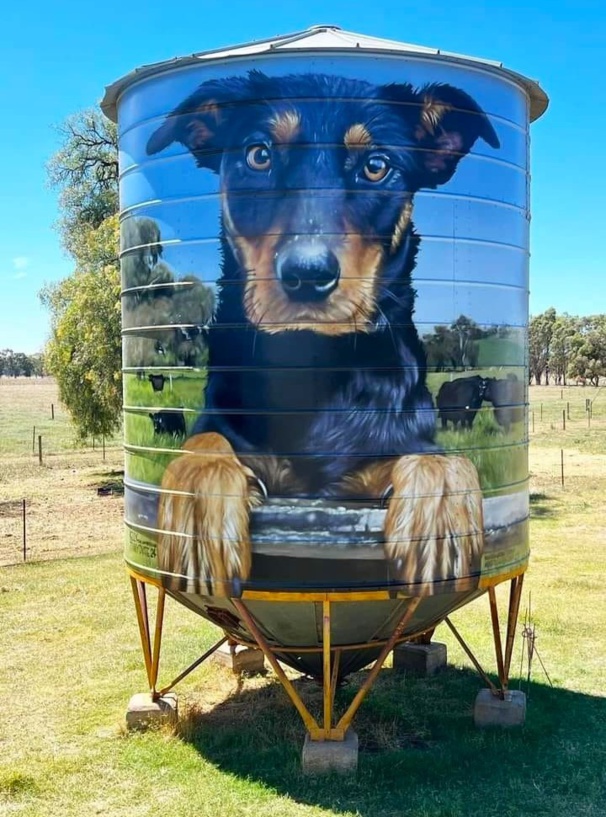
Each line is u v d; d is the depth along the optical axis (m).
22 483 27.03
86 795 6.91
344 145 6.49
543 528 18.77
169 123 6.94
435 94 6.70
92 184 34.69
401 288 6.63
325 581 6.59
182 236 6.89
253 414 6.62
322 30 7.91
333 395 6.52
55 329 27.38
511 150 7.30
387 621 7.20
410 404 6.65
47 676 9.73
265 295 6.57
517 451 7.47
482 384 7.04
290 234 6.52
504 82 7.18
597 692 9.18
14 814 6.60
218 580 6.81
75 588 13.66
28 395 100.19
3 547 17.27
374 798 6.71
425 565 6.72
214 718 8.52
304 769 7.12
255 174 6.58
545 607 12.46
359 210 6.52
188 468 6.92
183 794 6.88
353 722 8.38
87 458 33.81
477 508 7.02
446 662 10.16
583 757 7.53
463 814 6.48
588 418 49.41
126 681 9.56
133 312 7.45
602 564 15.23
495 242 7.13
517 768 7.31
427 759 7.42
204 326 6.78
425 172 6.68
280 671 7.04
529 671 9.27
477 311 6.99
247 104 6.59
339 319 6.51
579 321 115.50
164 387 7.08
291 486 6.57
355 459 6.54
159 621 8.21
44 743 7.91
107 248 26.38
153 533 7.25
